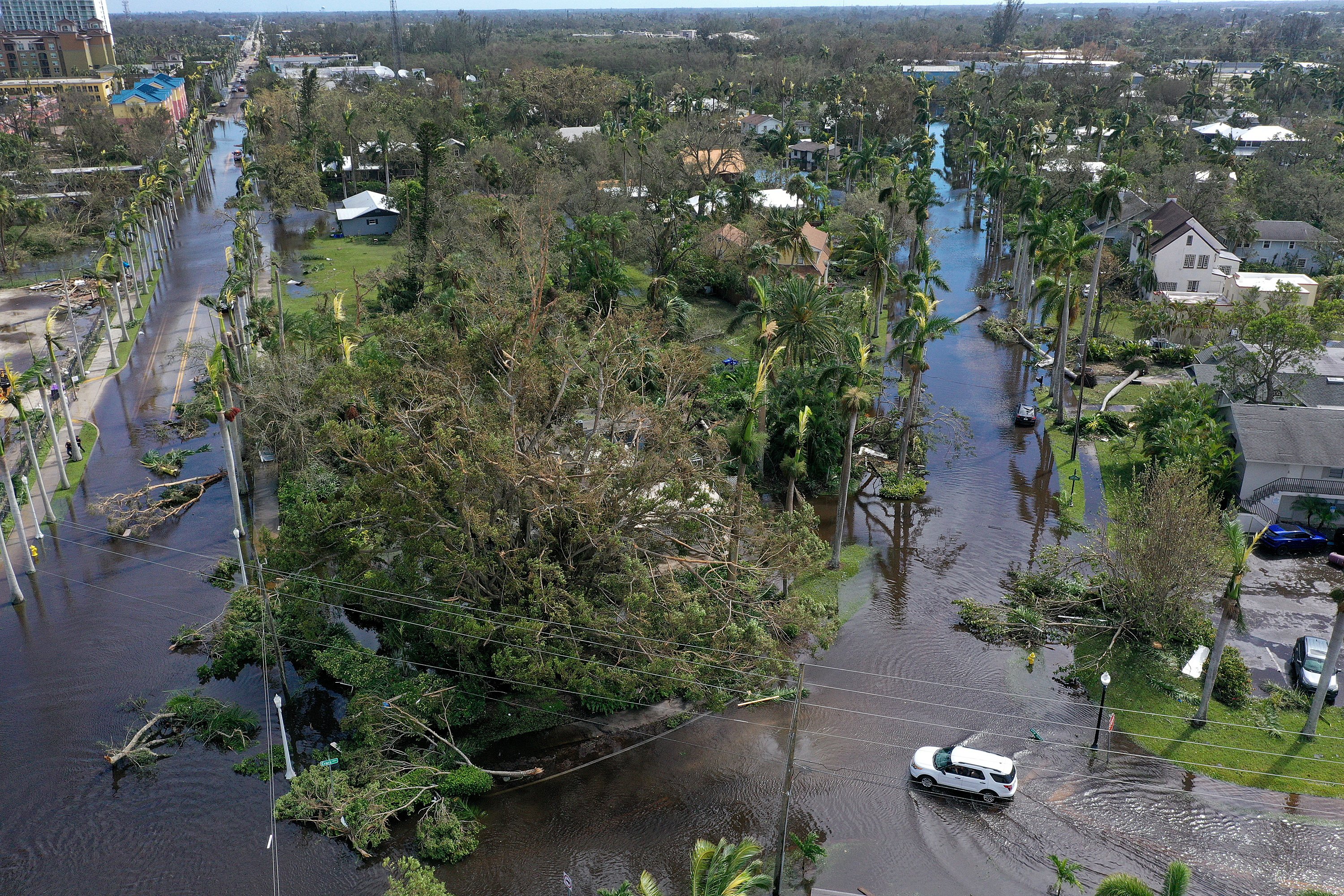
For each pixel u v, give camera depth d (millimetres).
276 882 34875
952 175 182750
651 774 40188
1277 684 44844
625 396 49406
